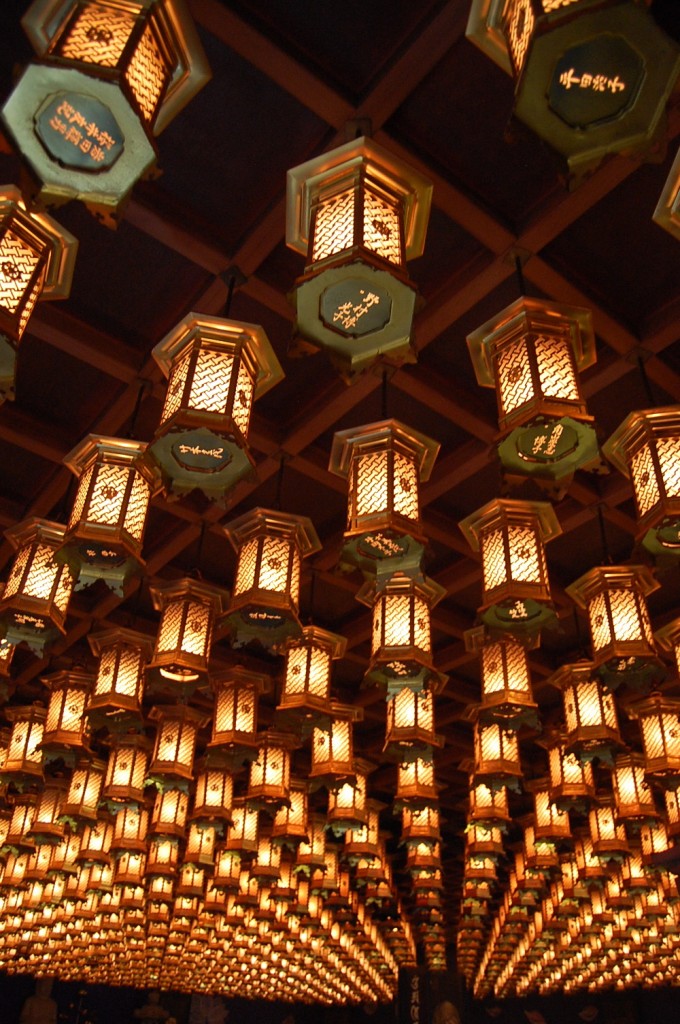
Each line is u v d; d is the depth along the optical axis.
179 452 3.60
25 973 18.88
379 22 3.47
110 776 7.27
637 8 1.86
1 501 6.25
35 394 5.44
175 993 21.77
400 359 3.07
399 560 4.11
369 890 11.96
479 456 5.61
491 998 22.89
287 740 7.18
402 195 3.01
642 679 5.01
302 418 5.44
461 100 3.73
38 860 10.06
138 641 5.83
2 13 3.53
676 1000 19.50
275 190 4.11
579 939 14.14
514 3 2.20
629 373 5.05
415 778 7.15
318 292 2.85
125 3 2.28
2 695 5.59
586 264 4.45
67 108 2.17
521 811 12.67
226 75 3.71
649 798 7.27
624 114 2.08
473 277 4.38
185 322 3.58
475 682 8.89
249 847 8.80
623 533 6.52
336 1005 23.72
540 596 4.46
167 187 4.14
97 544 4.12
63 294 3.24
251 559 4.74
